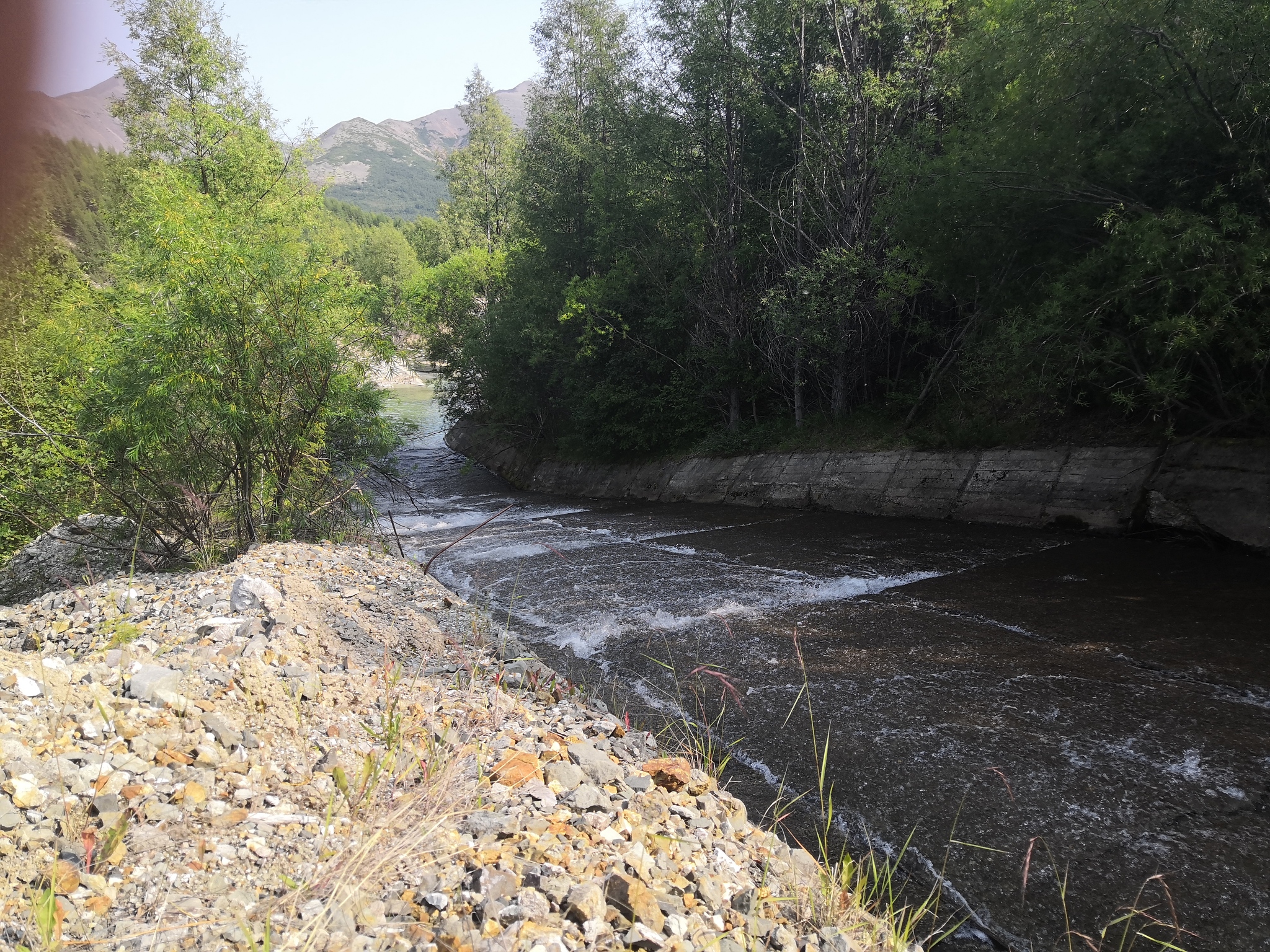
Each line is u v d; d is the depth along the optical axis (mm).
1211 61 10141
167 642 4688
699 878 3133
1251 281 9172
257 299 9789
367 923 2414
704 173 21078
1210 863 4188
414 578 8023
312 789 3283
